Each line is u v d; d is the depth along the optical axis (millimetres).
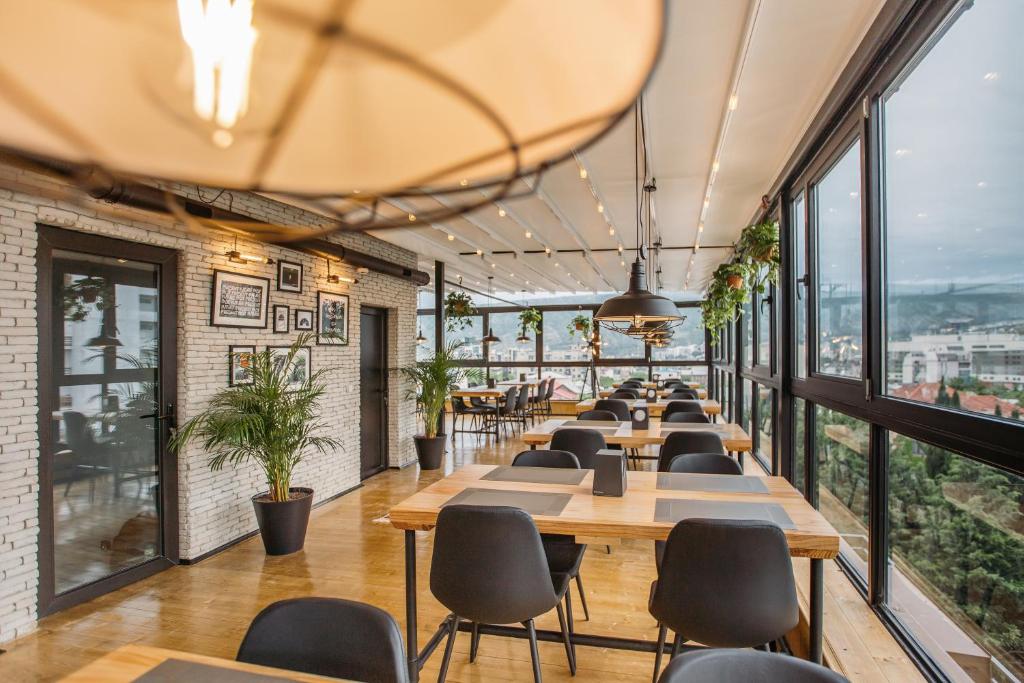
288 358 4707
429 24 409
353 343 6324
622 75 443
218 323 4430
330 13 392
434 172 562
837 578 3277
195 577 3932
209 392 4363
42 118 445
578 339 14719
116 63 418
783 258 4988
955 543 2170
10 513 3086
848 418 3545
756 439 7375
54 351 3465
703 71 3027
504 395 10406
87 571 3609
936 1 2184
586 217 6227
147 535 4020
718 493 2814
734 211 6133
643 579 3848
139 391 3982
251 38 407
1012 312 1764
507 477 3184
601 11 400
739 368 8648
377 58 433
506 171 582
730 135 3975
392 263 6820
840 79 3027
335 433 5961
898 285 2650
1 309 3055
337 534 4809
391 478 6887
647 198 5480
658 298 3451
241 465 4699
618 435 4781
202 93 427
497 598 2293
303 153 539
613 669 2797
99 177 521
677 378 13359
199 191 4191
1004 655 1863
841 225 3609
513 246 7586
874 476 2883
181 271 4230
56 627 3229
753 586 2049
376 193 593
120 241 3807
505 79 461
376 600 3562
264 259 4750
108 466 3764
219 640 3088
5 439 3066
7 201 3078
